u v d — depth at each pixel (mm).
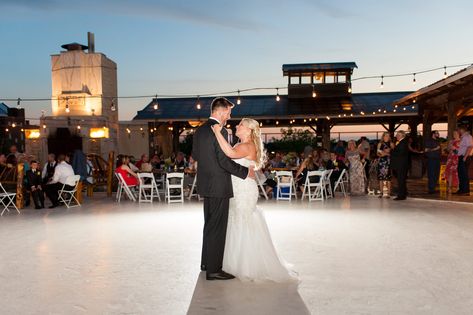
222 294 3473
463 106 11086
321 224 6738
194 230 6480
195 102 23609
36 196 9500
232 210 3908
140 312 3117
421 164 16922
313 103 21531
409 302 3246
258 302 3270
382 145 10516
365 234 5887
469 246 5098
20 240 5844
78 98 17078
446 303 3223
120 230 6527
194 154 3990
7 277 4055
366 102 21312
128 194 10930
